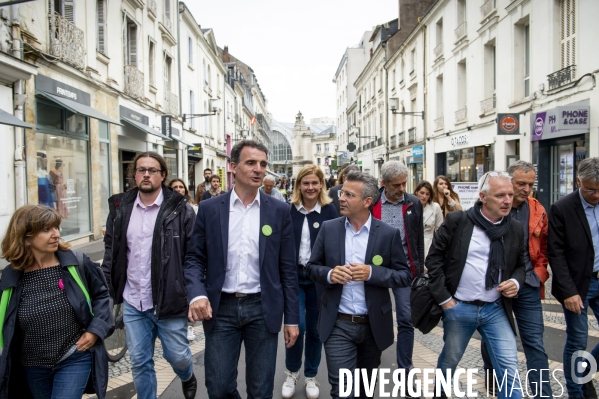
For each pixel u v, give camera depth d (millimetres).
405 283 2807
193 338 5074
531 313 3307
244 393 3689
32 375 2559
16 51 8508
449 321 3072
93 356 2602
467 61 17328
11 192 8508
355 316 2852
